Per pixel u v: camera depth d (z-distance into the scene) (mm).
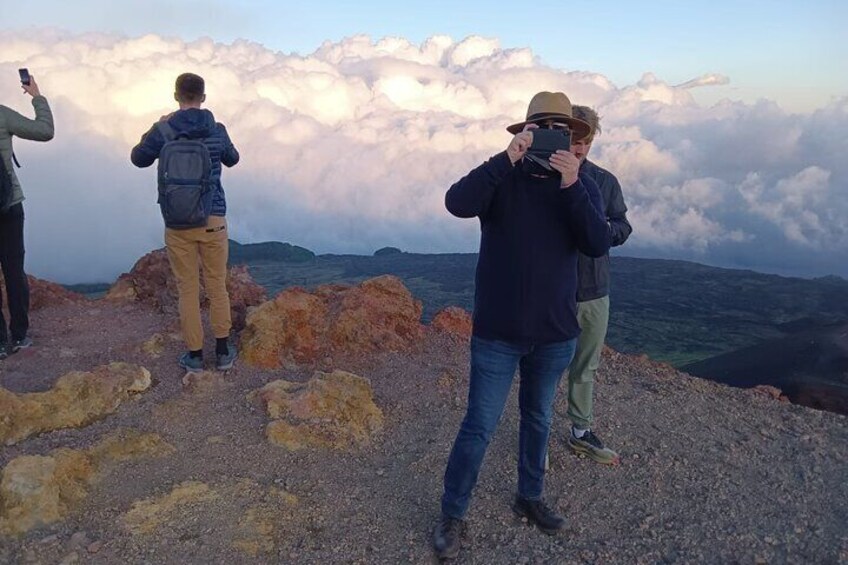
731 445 5453
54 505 3842
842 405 7871
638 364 7176
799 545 4223
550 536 4199
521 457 4230
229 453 4664
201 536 3814
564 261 3744
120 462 4387
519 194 3652
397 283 7492
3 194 5520
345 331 6680
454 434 5305
